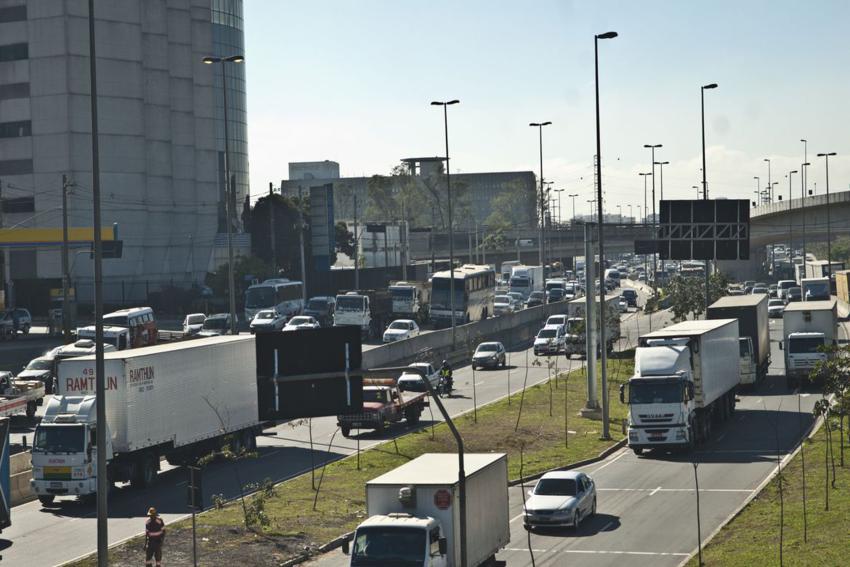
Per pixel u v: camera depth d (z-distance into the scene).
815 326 76.62
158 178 181.25
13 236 136.25
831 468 45.84
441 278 118.88
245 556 35.44
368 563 27.16
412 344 94.31
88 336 85.81
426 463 31.67
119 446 46.59
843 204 152.38
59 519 42.84
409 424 65.31
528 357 106.44
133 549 36.38
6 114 165.62
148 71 181.25
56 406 45.84
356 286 138.75
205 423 52.41
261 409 26.94
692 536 36.56
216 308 149.75
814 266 168.12
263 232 158.88
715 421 62.16
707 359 57.22
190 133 190.38
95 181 34.88
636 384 53.91
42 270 165.50
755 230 163.75
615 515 40.78
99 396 33.00
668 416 53.22
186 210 189.25
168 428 49.44
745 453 53.09
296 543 37.19
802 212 157.38
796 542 33.44
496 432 60.72
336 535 38.41
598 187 62.28
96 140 34.88
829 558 30.98
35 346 108.19
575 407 70.56
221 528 39.22
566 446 56.88
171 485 48.97
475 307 122.25
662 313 146.38
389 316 119.88
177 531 38.81
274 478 49.50
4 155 165.88
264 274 152.88
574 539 37.00
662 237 81.69
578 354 105.62
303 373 26.94
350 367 26.97
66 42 164.62
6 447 40.09
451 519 28.33
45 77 164.75
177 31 188.62
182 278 186.38
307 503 43.47
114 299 167.88
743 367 74.50
